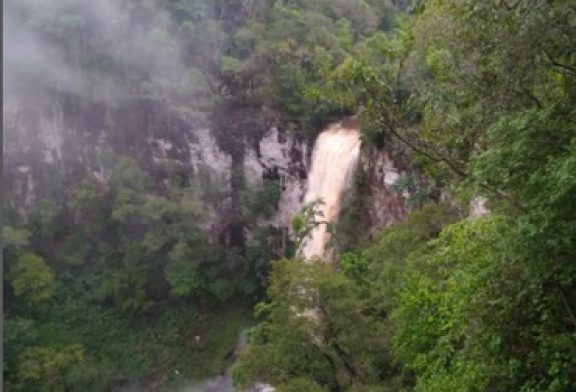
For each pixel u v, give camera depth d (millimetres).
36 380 33781
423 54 14203
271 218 40344
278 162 39875
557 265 7543
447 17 10023
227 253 39375
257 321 37969
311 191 37750
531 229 7219
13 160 40125
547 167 7238
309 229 30328
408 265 17328
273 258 39688
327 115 38156
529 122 7707
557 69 8180
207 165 40562
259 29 40281
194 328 38000
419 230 20328
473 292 9391
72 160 41031
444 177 11633
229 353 36781
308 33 39938
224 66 39000
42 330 36719
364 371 16359
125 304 37969
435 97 10117
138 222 38031
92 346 36844
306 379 15648
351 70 10438
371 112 10734
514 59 8453
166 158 40750
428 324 13070
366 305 18172
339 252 31125
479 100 9477
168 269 37375
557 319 8625
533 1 8062
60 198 40844
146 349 37094
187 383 35750
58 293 38656
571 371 8289
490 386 9750
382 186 29625
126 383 35906
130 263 38062
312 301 16312
